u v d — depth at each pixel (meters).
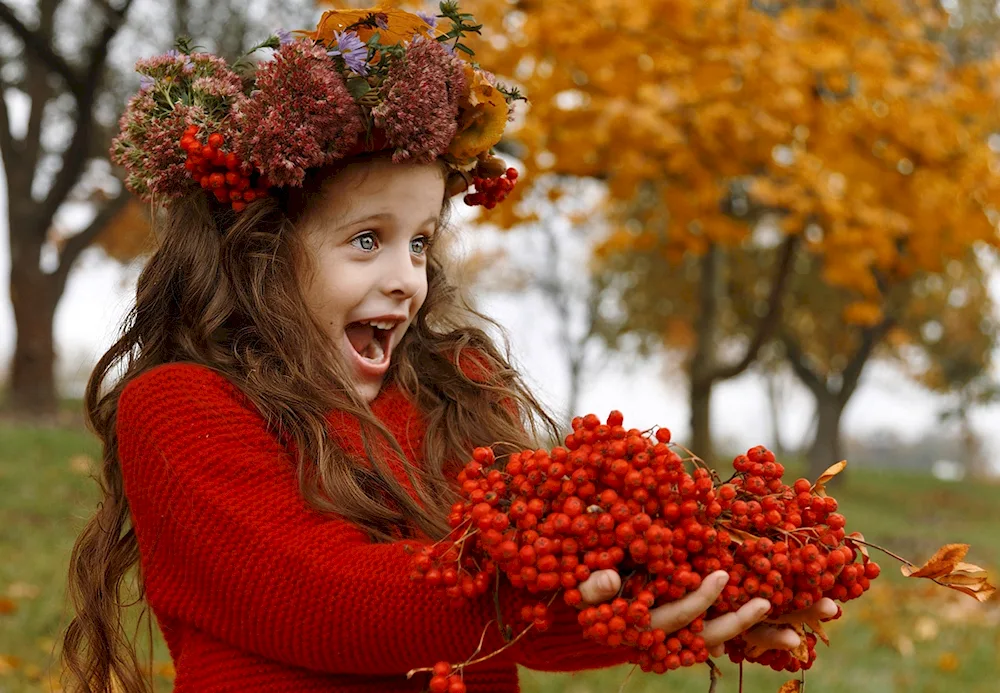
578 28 5.30
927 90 6.03
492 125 1.66
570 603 1.18
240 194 1.57
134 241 15.77
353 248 1.59
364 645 1.34
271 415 1.51
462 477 1.30
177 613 1.46
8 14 10.49
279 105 1.50
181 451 1.46
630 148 5.60
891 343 19.47
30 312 12.44
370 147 1.55
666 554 1.17
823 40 5.79
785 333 17.44
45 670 3.38
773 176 6.07
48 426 10.91
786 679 4.24
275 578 1.38
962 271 14.48
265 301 1.56
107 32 10.56
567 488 1.20
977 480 20.52
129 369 1.67
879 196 5.88
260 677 1.45
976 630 5.47
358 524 1.48
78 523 2.31
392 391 1.78
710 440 10.55
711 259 10.69
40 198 13.59
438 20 1.69
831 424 18.62
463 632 1.31
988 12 9.05
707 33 5.48
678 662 1.19
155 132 1.60
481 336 1.96
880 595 6.14
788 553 1.23
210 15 10.57
